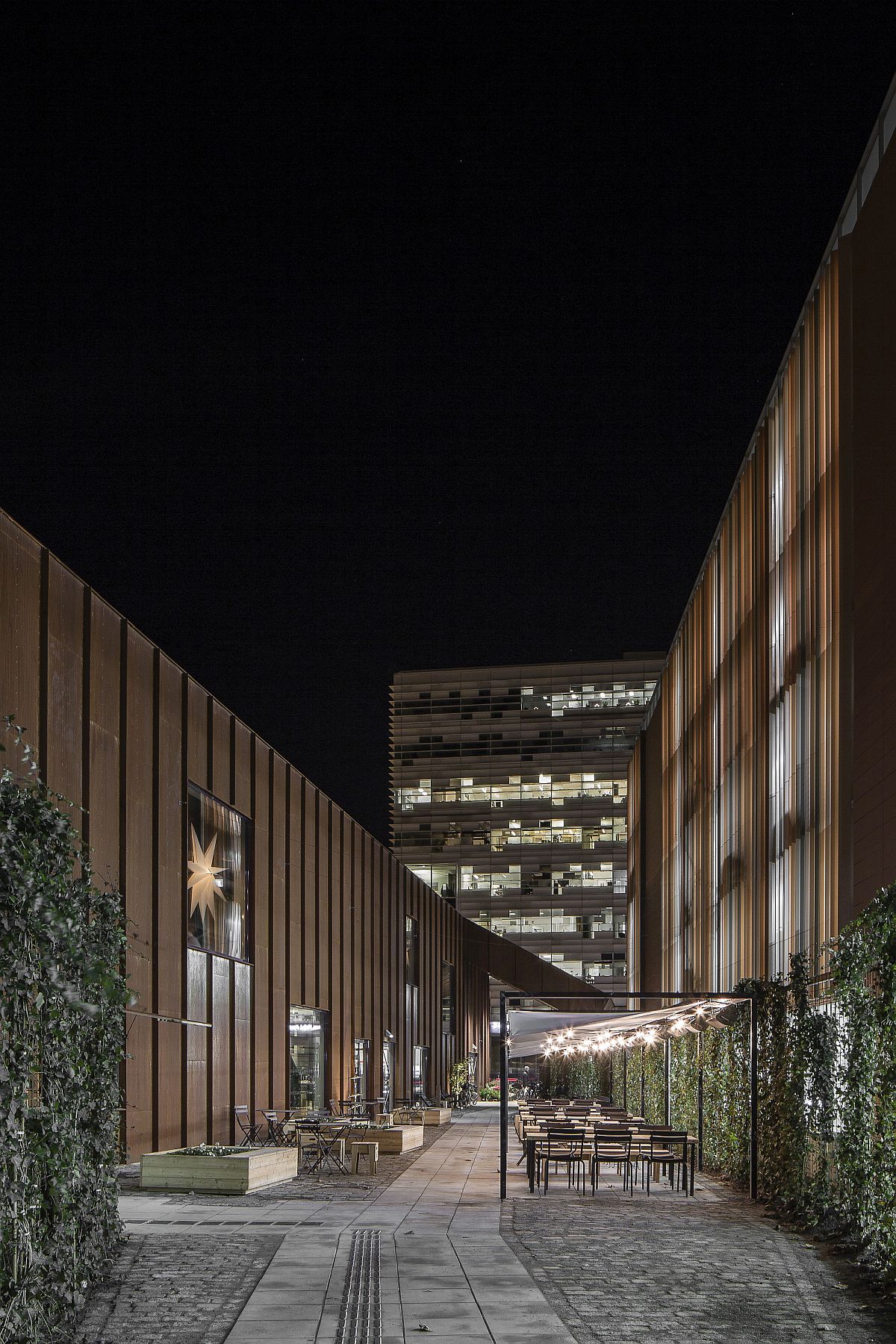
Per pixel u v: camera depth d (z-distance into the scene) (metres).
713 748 32.41
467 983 66.88
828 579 20.80
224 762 26.56
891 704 17.48
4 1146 6.77
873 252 19.44
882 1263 10.38
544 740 145.00
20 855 7.04
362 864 41.03
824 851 20.59
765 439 26.05
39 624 17.66
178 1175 16.78
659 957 47.28
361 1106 35.28
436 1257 11.05
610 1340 8.01
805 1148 14.53
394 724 149.75
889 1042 10.62
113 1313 8.59
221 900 25.97
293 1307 8.79
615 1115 26.28
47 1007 7.69
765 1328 8.40
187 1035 23.17
